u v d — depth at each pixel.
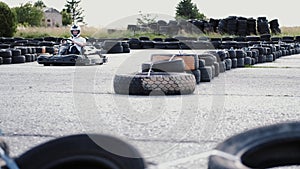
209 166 2.61
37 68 13.74
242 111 6.23
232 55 14.56
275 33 41.75
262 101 7.23
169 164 3.61
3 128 5.04
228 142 2.77
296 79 11.02
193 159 3.80
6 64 15.73
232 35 37.84
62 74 11.70
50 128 5.05
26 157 2.53
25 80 10.22
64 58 14.76
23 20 64.12
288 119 5.71
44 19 70.06
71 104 6.63
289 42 33.00
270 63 17.58
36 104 6.73
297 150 2.80
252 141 2.76
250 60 15.70
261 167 2.79
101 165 2.52
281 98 7.62
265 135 2.80
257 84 9.80
